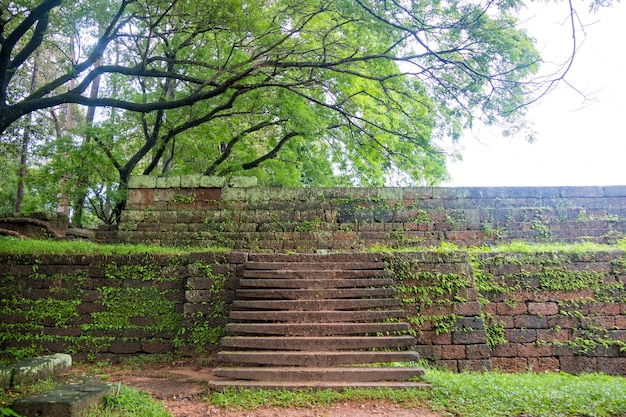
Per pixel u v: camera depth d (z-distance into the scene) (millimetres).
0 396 5730
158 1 11672
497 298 9281
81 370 8414
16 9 12562
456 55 10508
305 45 13477
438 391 6473
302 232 12922
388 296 8516
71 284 9562
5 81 11062
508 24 9352
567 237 12719
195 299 9195
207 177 13438
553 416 5480
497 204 13039
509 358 8938
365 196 13172
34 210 20781
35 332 9312
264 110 17969
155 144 18188
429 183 20359
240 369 6930
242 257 9461
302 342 7414
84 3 11250
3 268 9625
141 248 10422
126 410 5703
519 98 8945
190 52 15695
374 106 16562
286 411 5898
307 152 22078
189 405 6211
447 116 13727
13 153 19500
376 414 5770
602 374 8336
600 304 9242
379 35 12359
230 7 11727
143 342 9195
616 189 13047
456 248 10938
